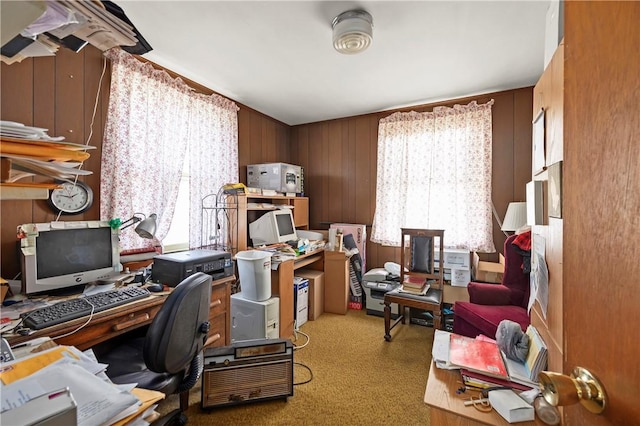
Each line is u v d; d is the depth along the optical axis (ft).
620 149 1.47
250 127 11.07
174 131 7.65
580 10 1.70
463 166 10.05
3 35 1.51
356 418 5.30
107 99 6.45
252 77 8.41
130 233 6.69
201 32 6.19
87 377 2.19
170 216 7.60
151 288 5.23
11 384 1.99
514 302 7.09
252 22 5.86
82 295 4.83
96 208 6.27
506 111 9.56
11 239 5.09
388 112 11.49
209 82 8.74
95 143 6.24
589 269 1.65
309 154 13.17
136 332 5.51
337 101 10.41
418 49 6.93
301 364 7.09
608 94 1.53
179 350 3.97
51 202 5.52
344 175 12.46
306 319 9.72
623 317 1.45
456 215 10.10
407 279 8.67
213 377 5.46
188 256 6.12
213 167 8.90
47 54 2.00
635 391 1.39
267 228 9.49
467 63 7.64
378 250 11.79
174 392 4.33
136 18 5.70
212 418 5.26
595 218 1.61
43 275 4.65
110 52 6.39
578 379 1.66
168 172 7.53
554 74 3.39
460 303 7.06
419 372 6.75
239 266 7.80
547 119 3.65
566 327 1.81
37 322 3.64
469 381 3.67
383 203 11.30
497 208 9.80
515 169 9.50
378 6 5.41
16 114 5.18
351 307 10.94
